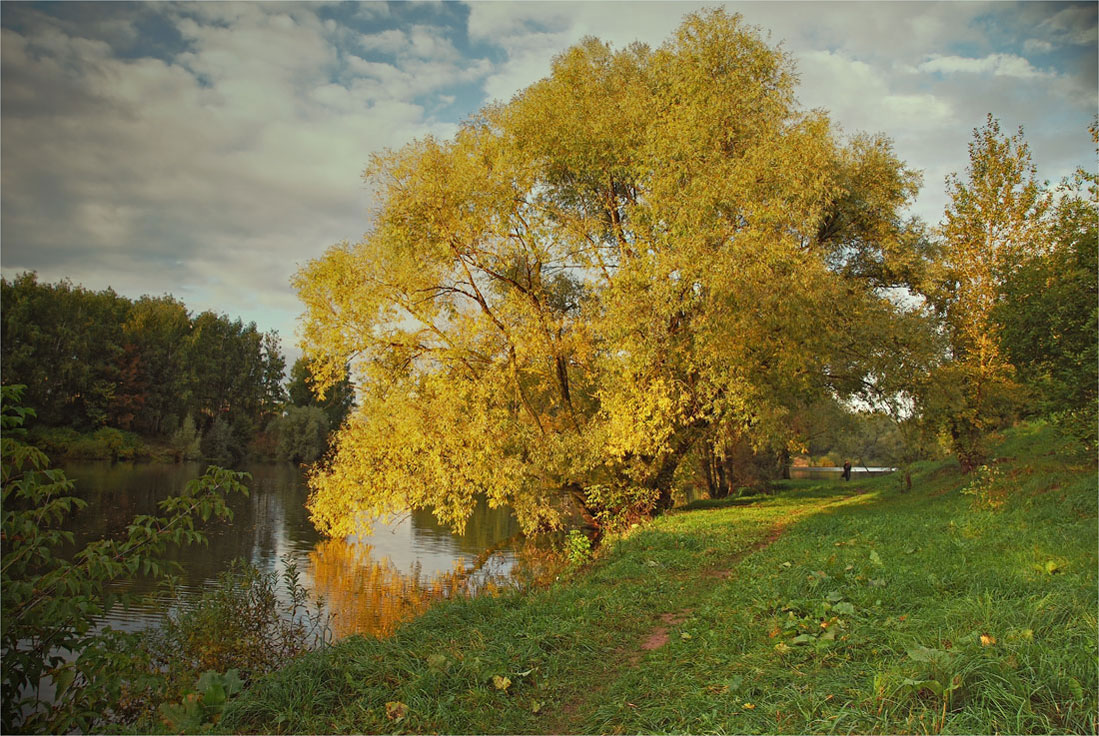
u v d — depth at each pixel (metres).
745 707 4.67
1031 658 4.57
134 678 5.88
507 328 17.31
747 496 32.69
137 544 5.95
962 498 17.34
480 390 16.78
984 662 4.46
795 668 5.26
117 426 55.97
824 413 34.38
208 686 5.58
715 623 7.20
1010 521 12.40
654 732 4.60
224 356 69.75
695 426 19.47
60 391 51.31
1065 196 14.01
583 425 18.41
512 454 17.34
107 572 5.50
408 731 4.99
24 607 5.30
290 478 46.69
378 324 17.56
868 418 24.44
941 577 7.86
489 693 5.63
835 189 17.30
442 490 16.78
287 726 5.11
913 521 14.19
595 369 18.09
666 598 8.91
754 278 15.34
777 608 7.13
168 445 58.44
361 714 5.26
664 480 20.75
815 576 8.15
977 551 9.95
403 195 16.64
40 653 5.51
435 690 5.65
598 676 6.16
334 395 19.05
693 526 16.39
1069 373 13.14
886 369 20.73
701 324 15.83
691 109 16.59
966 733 3.81
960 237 21.27
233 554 18.12
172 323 67.00
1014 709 4.04
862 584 7.96
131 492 30.44
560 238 17.56
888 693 4.35
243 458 65.31
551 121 18.05
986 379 20.58
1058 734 3.77
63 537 5.57
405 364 17.86
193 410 65.00
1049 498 13.84
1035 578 7.54
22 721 5.41
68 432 50.03
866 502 23.20
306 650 7.93
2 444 5.10
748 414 17.02
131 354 58.22
